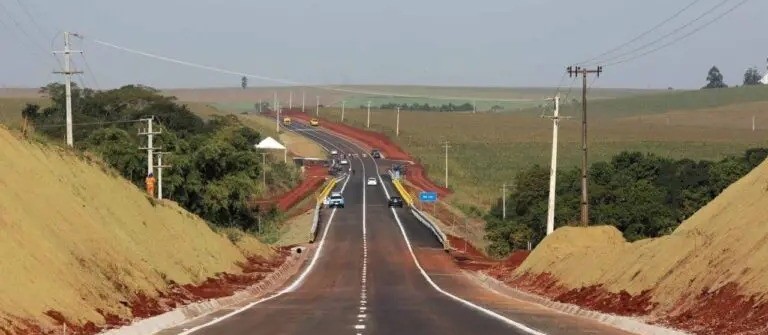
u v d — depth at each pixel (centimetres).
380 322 4788
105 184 7100
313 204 19488
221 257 9119
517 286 8588
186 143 12875
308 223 16112
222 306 6244
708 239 5512
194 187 12606
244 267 9688
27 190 5169
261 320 4944
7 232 4359
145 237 7088
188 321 4925
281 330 4331
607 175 14938
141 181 11981
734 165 13650
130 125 16438
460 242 14350
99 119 16662
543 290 7938
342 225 16125
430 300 6775
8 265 4097
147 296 5525
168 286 6272
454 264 11612
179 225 8425
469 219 18262
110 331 4116
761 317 3984
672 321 4625
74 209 5672
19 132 6116
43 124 15700
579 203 13775
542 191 15462
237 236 10906
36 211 4997
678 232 6181
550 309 6056
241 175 13188
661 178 14675
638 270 6181
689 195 13762
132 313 4897
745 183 5872
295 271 10612
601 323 4878
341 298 7044
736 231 5200
